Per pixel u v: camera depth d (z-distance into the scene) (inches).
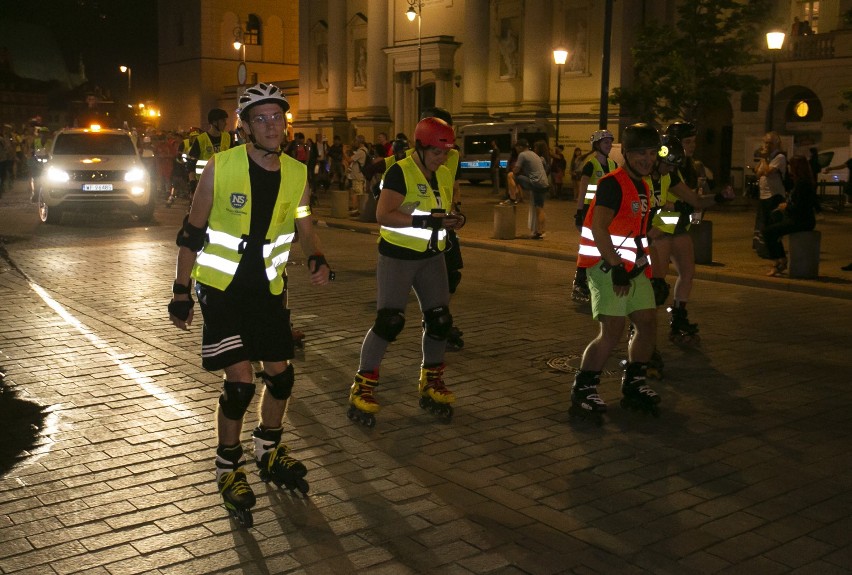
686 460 206.2
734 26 971.3
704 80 977.5
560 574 150.9
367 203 773.3
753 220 834.2
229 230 165.5
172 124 2507.4
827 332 348.5
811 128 1226.6
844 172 1050.1
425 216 219.5
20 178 1424.7
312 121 1952.5
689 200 289.4
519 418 236.1
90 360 288.4
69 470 195.9
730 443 218.4
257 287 169.3
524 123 1389.0
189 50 2400.3
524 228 742.5
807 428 230.4
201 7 2327.8
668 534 166.6
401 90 1747.0
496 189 1256.8
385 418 235.3
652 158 221.6
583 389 232.4
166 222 753.6
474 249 623.8
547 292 434.0
